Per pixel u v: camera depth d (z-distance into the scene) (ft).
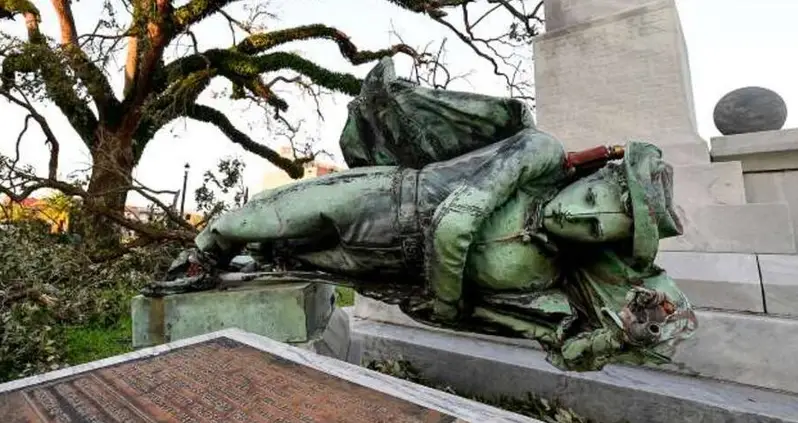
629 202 5.94
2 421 5.19
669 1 11.09
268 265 9.46
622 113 11.46
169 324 8.70
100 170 33.14
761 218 9.24
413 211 7.11
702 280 8.95
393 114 7.95
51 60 30.48
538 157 6.56
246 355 7.00
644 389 8.08
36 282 17.44
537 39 13.03
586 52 12.13
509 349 10.39
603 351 6.06
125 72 42.50
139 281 24.71
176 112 44.21
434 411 5.24
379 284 8.07
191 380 6.16
